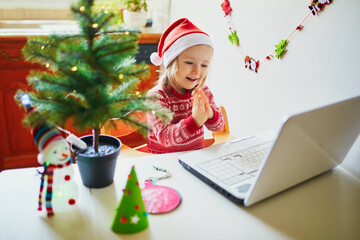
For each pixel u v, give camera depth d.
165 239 0.70
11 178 0.90
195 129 1.15
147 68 0.84
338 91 1.08
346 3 1.02
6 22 2.18
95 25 0.73
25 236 0.69
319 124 0.77
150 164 0.99
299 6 1.19
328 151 0.90
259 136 1.18
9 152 2.16
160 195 0.82
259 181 0.75
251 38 1.47
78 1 0.74
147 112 0.84
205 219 0.76
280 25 1.29
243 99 1.59
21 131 2.12
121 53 0.75
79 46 0.73
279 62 1.32
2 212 0.76
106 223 0.73
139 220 0.70
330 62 1.10
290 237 0.73
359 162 1.03
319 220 0.79
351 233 0.75
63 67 0.72
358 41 1.00
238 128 1.68
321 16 1.10
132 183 0.70
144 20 2.27
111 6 0.78
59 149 0.71
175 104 1.35
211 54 1.32
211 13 1.76
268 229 0.75
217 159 0.99
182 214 0.78
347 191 0.92
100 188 0.86
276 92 1.36
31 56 0.75
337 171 1.03
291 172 0.83
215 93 1.87
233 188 0.84
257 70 1.46
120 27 0.79
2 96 2.00
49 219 0.74
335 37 1.07
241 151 1.05
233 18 1.58
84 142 0.89
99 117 0.75
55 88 0.75
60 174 0.75
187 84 1.31
